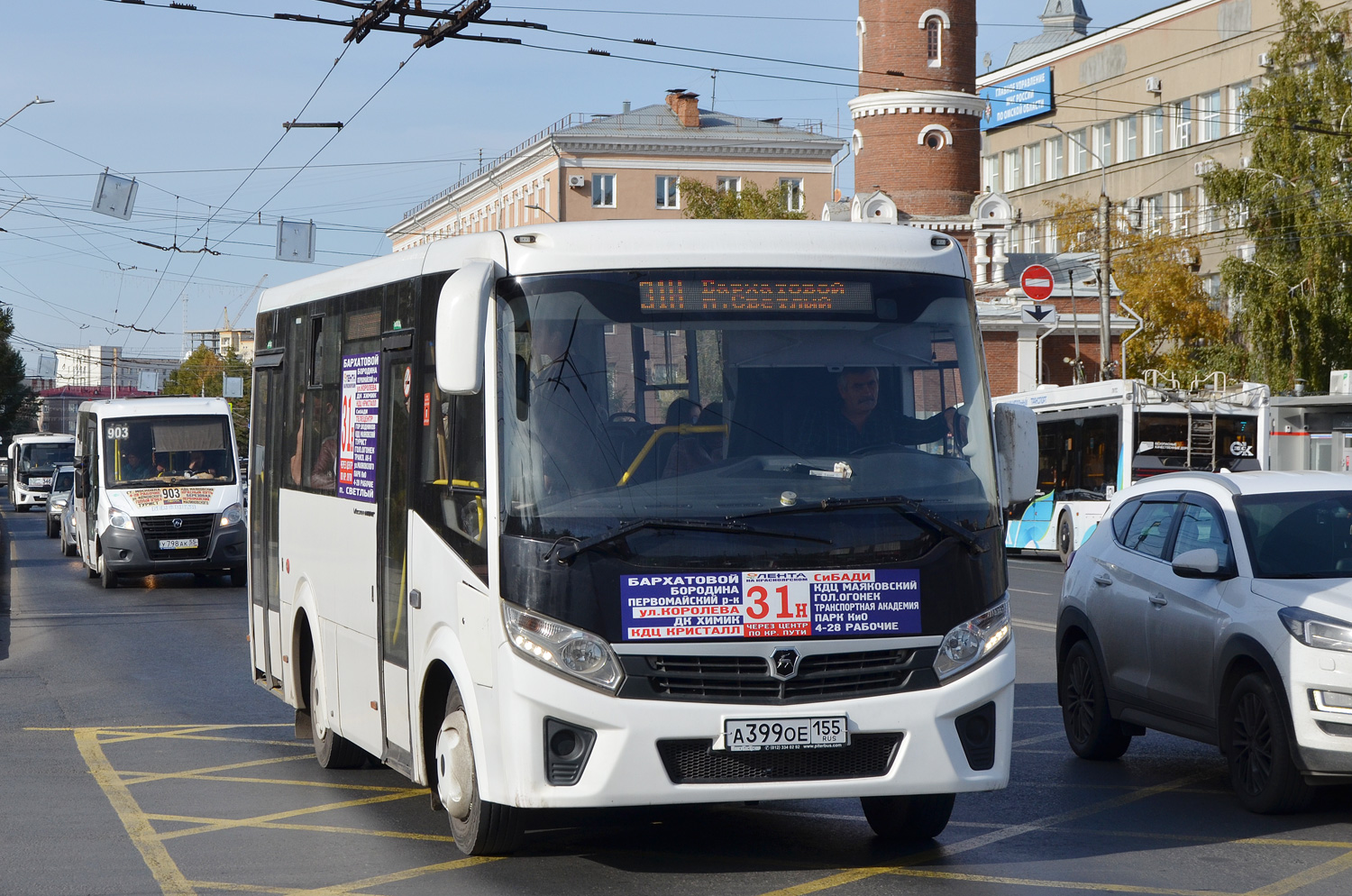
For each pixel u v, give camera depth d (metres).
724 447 6.76
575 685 6.44
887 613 6.66
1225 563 8.82
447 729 7.30
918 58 64.50
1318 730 7.88
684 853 7.48
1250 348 50.94
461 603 6.99
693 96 86.50
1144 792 8.98
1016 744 10.70
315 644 9.54
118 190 30.00
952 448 7.02
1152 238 59.50
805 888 6.74
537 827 8.13
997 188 92.19
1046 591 22.97
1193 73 75.19
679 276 6.97
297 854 7.52
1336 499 9.01
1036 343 58.28
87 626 18.80
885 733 6.62
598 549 6.52
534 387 6.79
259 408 11.39
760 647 6.54
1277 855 7.37
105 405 25.28
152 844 7.75
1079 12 102.62
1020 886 6.77
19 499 63.88
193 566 24.41
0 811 8.59
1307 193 46.28
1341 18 47.75
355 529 8.66
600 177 84.62
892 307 7.14
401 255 8.23
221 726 11.66
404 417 7.91
